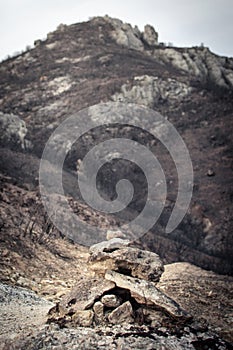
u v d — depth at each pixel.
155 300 12.03
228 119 62.31
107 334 11.06
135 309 12.25
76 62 79.44
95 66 76.38
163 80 69.88
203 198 45.34
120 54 81.69
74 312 12.02
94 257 13.23
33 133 54.28
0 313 13.05
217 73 85.19
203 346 11.30
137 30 96.56
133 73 71.94
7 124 45.25
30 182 33.09
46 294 16.22
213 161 52.50
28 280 17.17
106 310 12.16
